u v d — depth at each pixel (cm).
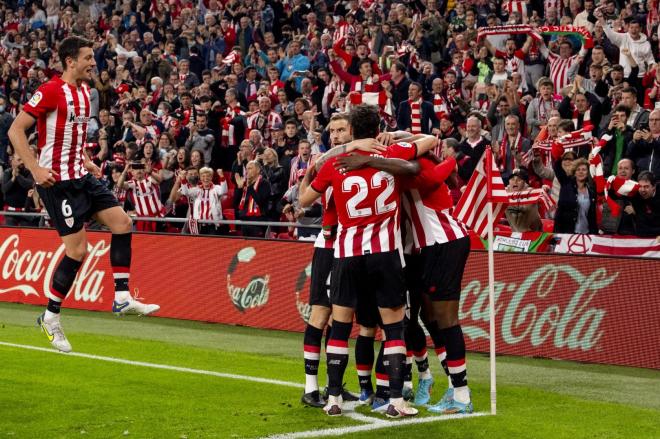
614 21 3331
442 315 1528
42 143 1595
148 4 5253
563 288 2084
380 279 1460
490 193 1523
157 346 2267
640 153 2427
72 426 1445
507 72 3272
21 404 1605
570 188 2328
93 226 3303
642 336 1973
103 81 4350
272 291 2588
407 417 1491
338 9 4506
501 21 3847
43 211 3481
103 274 2980
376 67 3369
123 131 3906
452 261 1510
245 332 2550
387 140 1509
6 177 3591
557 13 3644
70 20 5447
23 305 3142
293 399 1648
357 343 1583
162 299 2839
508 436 1379
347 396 1614
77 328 2623
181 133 3688
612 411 1559
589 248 2183
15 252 3216
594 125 2759
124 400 1641
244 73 4022
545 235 2238
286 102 3619
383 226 1455
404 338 1595
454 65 3466
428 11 3781
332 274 1495
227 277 2698
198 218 2988
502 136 2859
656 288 1955
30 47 5253
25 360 2052
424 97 3275
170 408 1573
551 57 3238
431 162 1516
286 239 2569
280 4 4522
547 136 2536
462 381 1534
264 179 2898
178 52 4788
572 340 2066
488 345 2184
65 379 1836
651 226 2198
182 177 3128
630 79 2989
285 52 4094
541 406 1596
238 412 1538
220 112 3484
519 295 2147
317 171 1521
